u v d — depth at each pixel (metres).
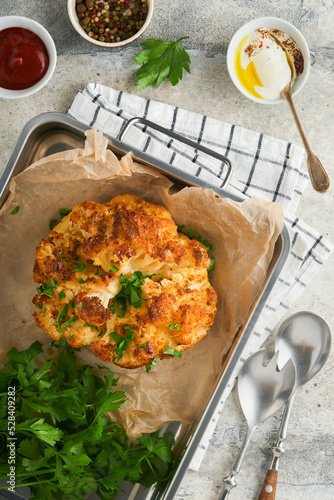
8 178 0.65
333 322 0.77
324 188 0.74
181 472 0.65
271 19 0.73
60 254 0.64
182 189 0.65
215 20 0.77
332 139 0.78
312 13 0.77
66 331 0.65
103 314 0.63
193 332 0.65
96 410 0.65
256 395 0.75
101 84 0.77
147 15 0.74
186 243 0.66
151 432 0.69
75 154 0.63
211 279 0.69
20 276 0.68
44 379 0.65
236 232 0.66
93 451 0.67
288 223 0.75
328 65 0.78
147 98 0.77
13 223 0.67
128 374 0.68
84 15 0.75
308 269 0.75
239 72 0.75
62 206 0.68
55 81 0.77
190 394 0.68
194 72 0.78
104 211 0.65
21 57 0.71
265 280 0.66
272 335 0.76
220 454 0.76
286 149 0.76
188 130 0.76
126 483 0.69
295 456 0.77
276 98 0.75
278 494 0.77
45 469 0.64
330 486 0.77
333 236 0.77
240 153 0.76
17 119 0.77
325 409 0.77
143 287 0.64
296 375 0.75
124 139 0.75
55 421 0.66
